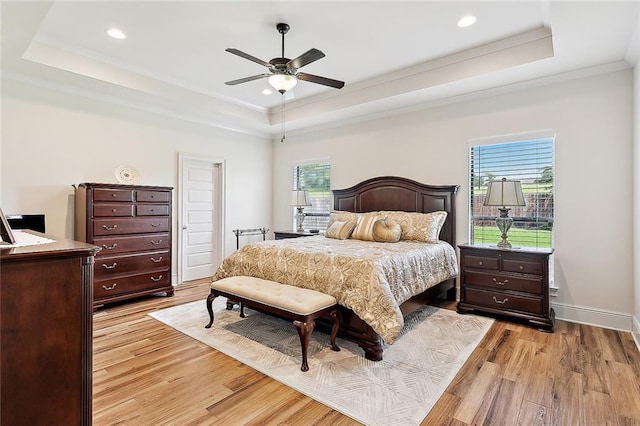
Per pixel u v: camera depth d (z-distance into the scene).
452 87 3.90
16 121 3.58
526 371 2.38
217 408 1.96
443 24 3.03
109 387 2.18
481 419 1.85
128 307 3.90
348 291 2.68
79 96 4.03
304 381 2.25
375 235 4.03
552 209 3.66
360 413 1.91
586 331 3.16
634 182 3.12
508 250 3.38
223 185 5.70
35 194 3.71
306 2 2.69
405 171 4.74
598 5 2.30
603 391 2.12
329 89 4.77
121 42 3.36
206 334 3.06
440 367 2.44
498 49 3.41
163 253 4.36
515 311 3.33
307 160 5.96
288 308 2.51
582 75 3.41
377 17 2.91
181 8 2.76
